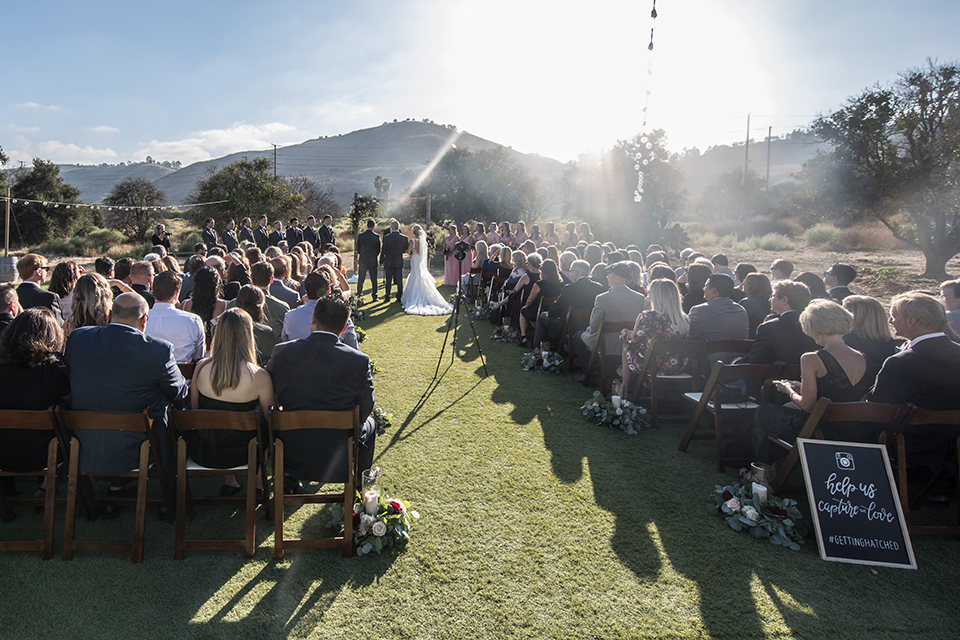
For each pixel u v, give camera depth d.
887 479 2.96
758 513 3.13
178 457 2.80
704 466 3.97
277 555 2.84
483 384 5.80
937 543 3.08
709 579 2.73
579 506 3.39
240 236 14.53
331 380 2.96
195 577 2.71
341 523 3.06
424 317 9.52
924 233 13.70
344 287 8.62
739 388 4.12
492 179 35.03
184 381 3.16
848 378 3.16
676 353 4.66
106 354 2.86
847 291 5.19
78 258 24.91
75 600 2.53
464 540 3.03
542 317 6.77
